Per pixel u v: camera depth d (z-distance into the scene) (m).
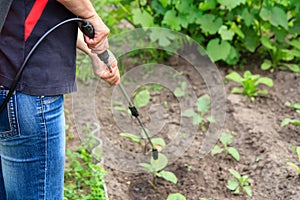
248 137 4.07
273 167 3.64
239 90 4.78
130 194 3.54
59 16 2.02
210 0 4.98
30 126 2.06
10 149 2.13
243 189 3.51
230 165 3.82
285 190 3.41
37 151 2.12
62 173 2.27
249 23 5.09
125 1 5.36
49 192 2.23
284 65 5.26
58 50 2.04
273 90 4.86
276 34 5.21
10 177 2.20
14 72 2.01
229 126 4.29
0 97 2.04
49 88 2.04
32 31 1.98
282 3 5.20
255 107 4.56
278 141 3.97
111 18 5.36
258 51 5.52
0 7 1.92
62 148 2.21
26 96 2.03
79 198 3.43
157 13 5.32
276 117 4.40
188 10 5.15
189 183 3.63
